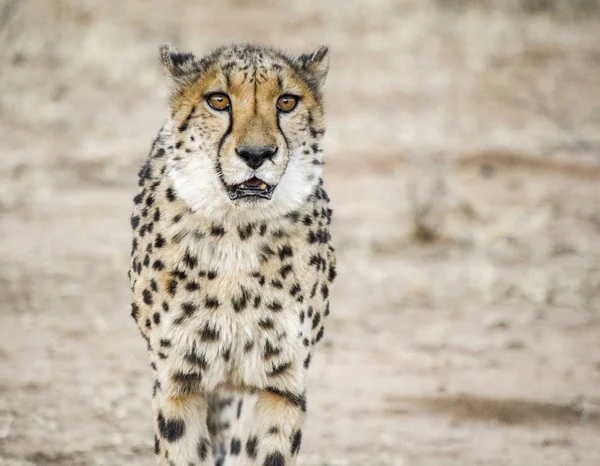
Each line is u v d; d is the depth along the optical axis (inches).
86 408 450.9
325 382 491.2
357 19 1381.6
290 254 322.0
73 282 620.1
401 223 743.7
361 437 432.1
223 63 324.8
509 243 715.4
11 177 820.0
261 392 330.0
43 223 727.1
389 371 506.3
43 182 812.6
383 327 567.2
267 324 320.8
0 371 488.1
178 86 326.6
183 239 318.0
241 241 317.7
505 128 992.9
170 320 320.5
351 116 1021.2
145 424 438.3
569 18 1411.2
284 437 325.1
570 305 609.6
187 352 321.1
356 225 741.9
